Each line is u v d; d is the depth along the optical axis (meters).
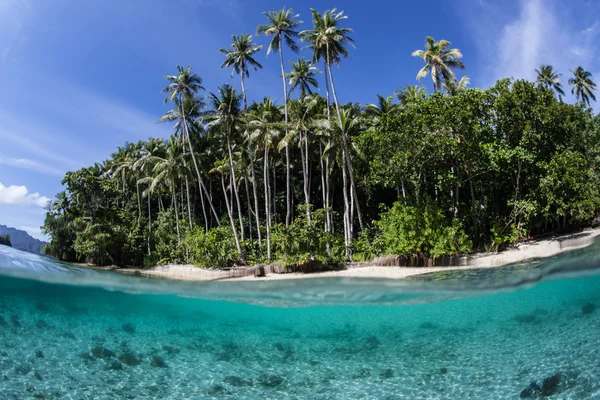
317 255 28.14
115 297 21.17
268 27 36.75
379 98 36.50
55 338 15.80
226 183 46.94
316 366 13.13
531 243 26.05
